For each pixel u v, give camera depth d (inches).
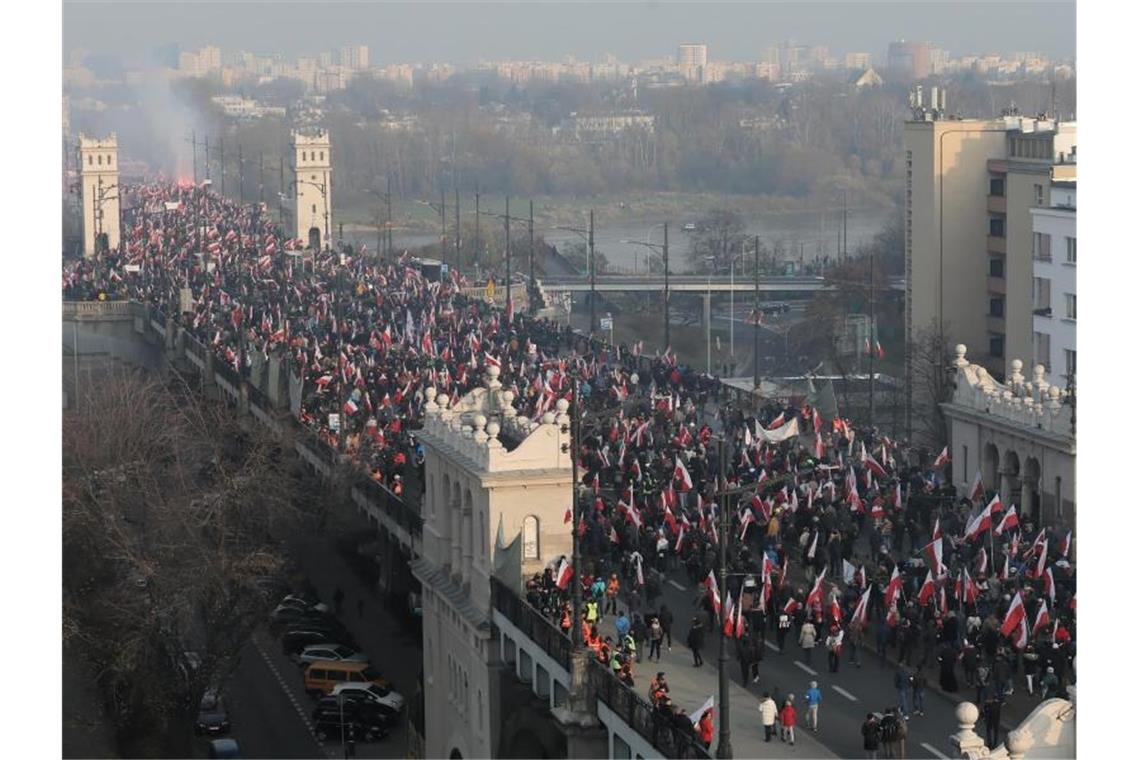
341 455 7130.9
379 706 5925.2
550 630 4667.8
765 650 4896.7
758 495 5684.1
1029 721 3462.1
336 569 6993.1
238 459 7736.2
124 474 6658.5
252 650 6609.3
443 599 5487.2
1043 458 6033.5
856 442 6811.0
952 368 7829.7
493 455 5152.6
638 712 4192.9
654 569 5502.0
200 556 6028.5
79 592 6127.0
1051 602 4790.8
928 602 4746.6
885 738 4047.7
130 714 5831.7
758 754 4119.1
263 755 5689.0
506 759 4909.0
